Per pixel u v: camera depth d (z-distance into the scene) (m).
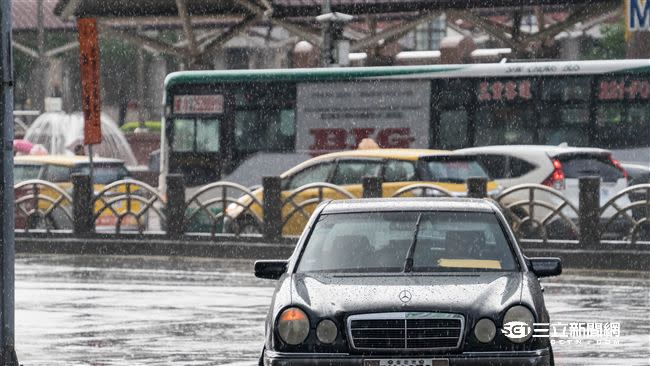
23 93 176.75
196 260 71.50
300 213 73.25
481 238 28.61
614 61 84.38
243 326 43.16
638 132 83.94
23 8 159.38
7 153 30.75
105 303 50.06
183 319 45.03
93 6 100.62
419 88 88.19
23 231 77.38
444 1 98.31
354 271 27.95
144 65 188.25
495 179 76.06
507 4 95.56
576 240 67.12
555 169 74.31
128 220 78.25
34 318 45.44
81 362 35.44
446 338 25.45
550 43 102.50
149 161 136.12
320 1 103.88
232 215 74.31
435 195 70.31
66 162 85.88
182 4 95.38
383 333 25.56
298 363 25.55
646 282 57.47
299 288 26.80
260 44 180.75
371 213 29.50
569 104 85.12
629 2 73.19
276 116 91.69
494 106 86.62
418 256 28.19
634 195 74.69
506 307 25.61
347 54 92.00
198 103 93.12
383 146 89.00
